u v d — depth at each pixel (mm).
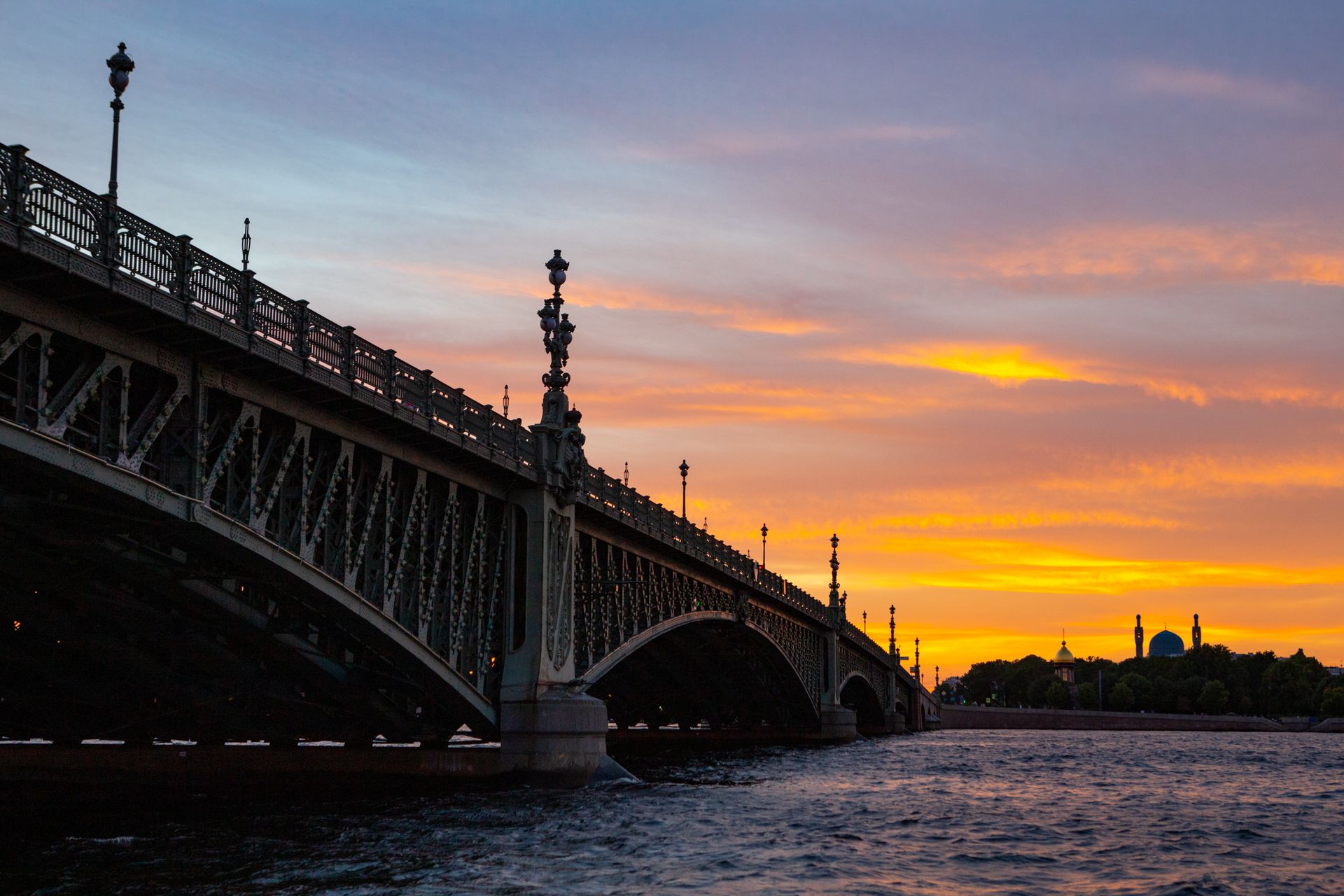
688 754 100375
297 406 40000
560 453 55156
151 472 35875
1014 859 38875
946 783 71188
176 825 41062
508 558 54781
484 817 43938
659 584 76000
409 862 33969
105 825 40781
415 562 50000
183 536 35875
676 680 105500
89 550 35906
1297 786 73500
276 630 42375
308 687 48500
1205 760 106250
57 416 31984
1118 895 32875
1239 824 50438
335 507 46500
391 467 45344
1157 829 48000
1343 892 34312
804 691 117750
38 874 31641
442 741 54688
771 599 101500
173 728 53000
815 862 36469
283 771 54844
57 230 30000
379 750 54469
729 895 30719
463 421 48219
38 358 31891
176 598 39906
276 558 38438
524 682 53594
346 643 46812
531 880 31719
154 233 32906
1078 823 49469
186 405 35906
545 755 52938
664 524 73562
